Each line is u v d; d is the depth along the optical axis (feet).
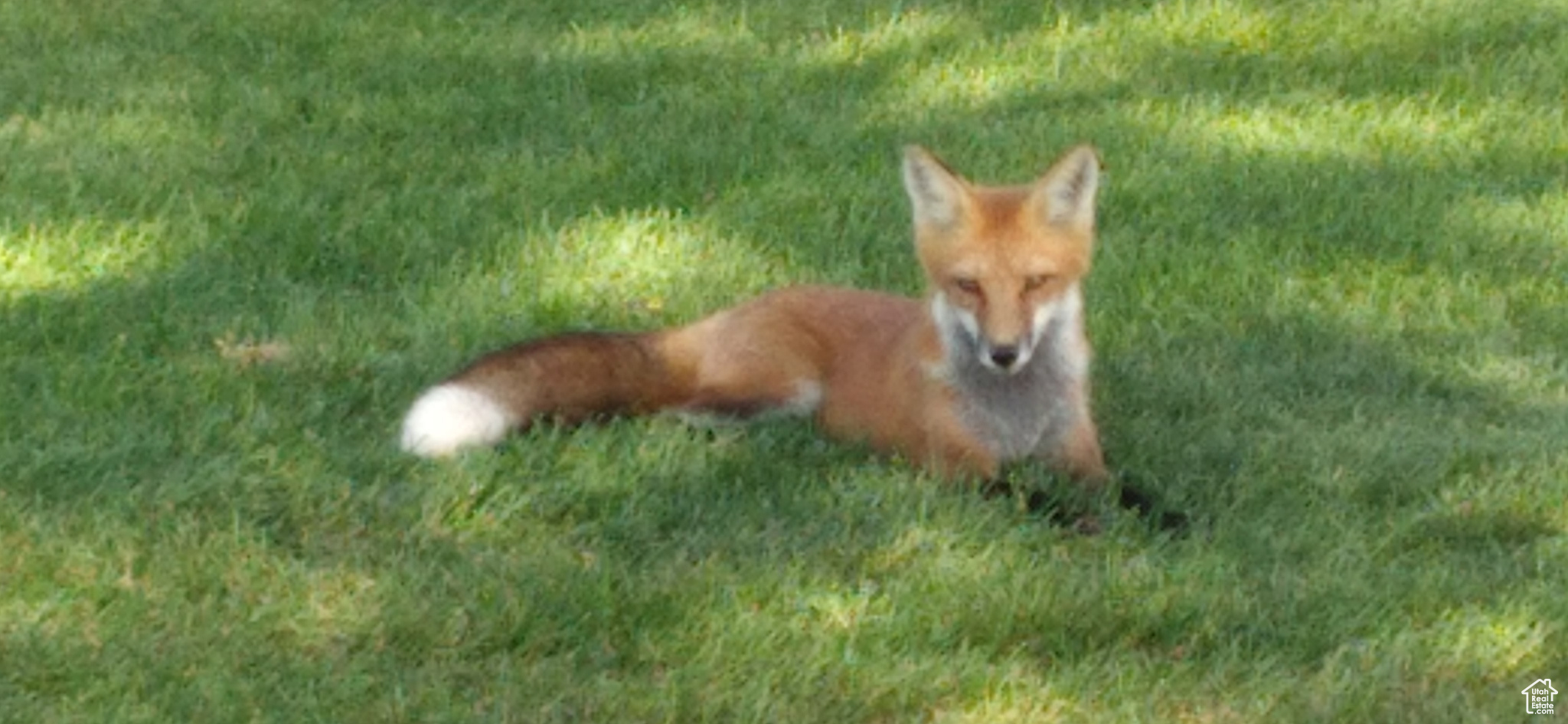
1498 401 34.17
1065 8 54.65
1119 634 26.08
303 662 24.68
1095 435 31.76
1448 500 29.86
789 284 38.50
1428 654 25.44
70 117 46.16
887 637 25.59
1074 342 30.96
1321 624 26.18
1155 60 51.21
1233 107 48.03
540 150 45.55
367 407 32.99
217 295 36.73
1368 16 53.16
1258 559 28.27
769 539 28.12
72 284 37.11
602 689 24.23
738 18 54.60
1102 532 29.04
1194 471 31.27
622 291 38.32
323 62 51.31
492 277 38.52
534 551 27.78
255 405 32.14
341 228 40.19
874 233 41.14
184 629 25.34
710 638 25.34
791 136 46.39
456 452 30.37
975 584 26.89
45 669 24.29
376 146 45.42
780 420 32.42
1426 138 46.44
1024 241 29.99
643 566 27.45
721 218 41.50
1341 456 31.53
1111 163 44.78
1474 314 37.81
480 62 51.39
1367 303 38.32
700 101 48.55
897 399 31.24
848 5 55.36
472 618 25.68
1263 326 37.37
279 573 26.53
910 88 49.90
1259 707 24.32
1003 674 24.85
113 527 27.48
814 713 23.98
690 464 30.40
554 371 32.19
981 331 29.68
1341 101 48.39
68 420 31.22
